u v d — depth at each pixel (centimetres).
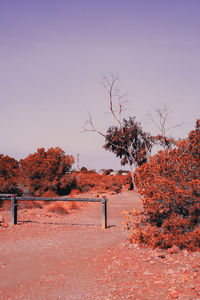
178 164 820
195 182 767
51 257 741
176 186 802
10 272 627
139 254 735
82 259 718
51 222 1263
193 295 456
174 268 604
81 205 1928
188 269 583
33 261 707
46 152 2523
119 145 1520
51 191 2305
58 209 1561
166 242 762
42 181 2312
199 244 723
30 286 544
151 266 630
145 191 835
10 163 2208
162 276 559
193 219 777
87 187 3030
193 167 815
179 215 786
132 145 1524
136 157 1498
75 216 1464
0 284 557
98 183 3344
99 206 1912
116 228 1145
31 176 2288
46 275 605
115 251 781
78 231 1088
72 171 2677
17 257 743
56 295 498
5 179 2055
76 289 523
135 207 1809
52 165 2384
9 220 1268
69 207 1747
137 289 502
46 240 940
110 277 577
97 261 697
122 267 637
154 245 770
